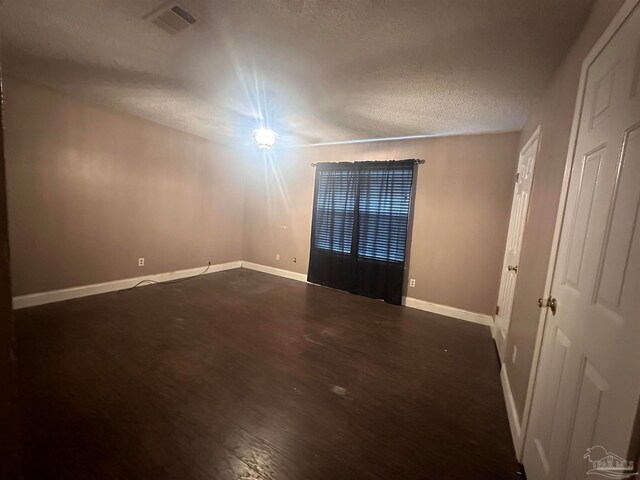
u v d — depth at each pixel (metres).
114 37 1.92
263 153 5.18
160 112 3.45
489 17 1.53
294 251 4.96
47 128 2.99
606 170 1.01
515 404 1.80
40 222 3.03
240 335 2.78
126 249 3.80
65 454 1.42
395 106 2.78
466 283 3.58
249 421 1.72
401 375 2.30
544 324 1.45
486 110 2.71
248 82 2.46
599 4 1.27
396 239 3.95
